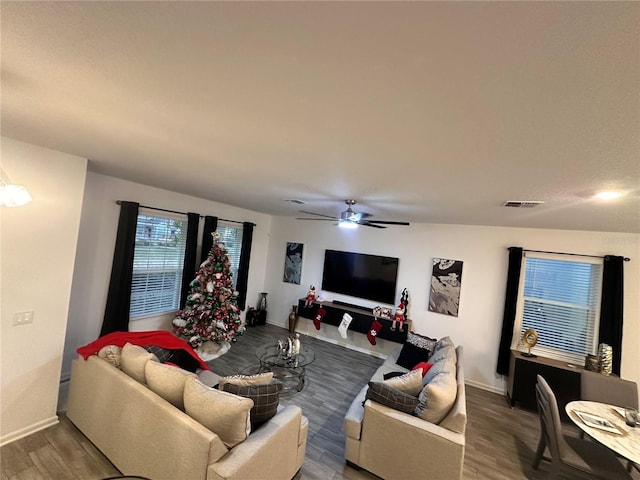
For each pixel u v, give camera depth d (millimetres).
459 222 4297
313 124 1368
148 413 1911
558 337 3889
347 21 701
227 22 745
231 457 1658
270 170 2330
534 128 1178
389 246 5113
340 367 4449
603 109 983
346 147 1629
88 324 3502
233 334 4570
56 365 2529
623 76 796
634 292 3516
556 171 1648
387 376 3297
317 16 694
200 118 1424
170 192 4301
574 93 907
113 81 1133
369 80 958
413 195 2695
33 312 2373
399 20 680
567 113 1034
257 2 663
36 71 1090
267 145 1730
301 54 854
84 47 917
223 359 4352
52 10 757
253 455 1705
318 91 1067
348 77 953
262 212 5941
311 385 3816
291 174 2387
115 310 3623
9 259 2234
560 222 3334
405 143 1482
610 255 3578
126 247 3682
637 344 3471
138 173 3066
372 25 707
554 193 2100
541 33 674
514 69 822
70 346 3355
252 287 6141
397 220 4645
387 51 802
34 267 2357
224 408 1723
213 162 2258
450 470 2035
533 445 2957
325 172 2209
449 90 968
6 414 2285
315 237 5918
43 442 2338
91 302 3516
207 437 1618
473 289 4406
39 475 2055
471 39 720
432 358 3275
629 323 3510
